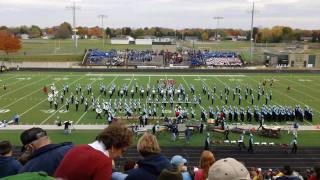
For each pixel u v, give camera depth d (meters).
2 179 3.98
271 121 50.88
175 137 42.03
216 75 94.19
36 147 6.20
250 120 51.06
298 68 106.00
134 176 6.11
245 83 81.88
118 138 5.72
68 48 159.62
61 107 58.16
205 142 38.97
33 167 5.93
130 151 35.59
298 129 47.47
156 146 6.45
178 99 62.88
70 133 44.62
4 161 6.79
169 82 78.81
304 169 33.03
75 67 104.94
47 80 83.88
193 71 100.31
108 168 5.43
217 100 64.00
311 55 113.94
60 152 6.08
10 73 94.56
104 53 122.06
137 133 43.16
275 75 94.69
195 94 68.94
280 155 37.00
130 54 123.38
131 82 81.50
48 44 187.38
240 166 4.93
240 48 162.75
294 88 76.75
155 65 111.69
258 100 64.44
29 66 106.06
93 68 102.94
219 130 43.00
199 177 8.04
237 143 40.91
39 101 62.38
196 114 54.62
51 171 5.91
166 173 5.30
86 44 185.12
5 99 63.97
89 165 5.36
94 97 65.31
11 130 45.62
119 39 194.50
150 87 74.50
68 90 71.75
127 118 50.62
